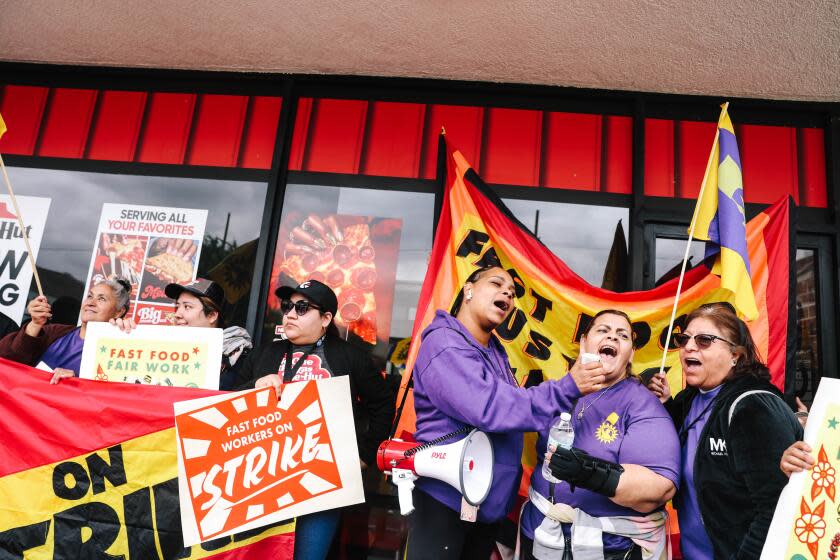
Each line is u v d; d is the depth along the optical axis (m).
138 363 2.87
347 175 3.94
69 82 4.17
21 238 3.92
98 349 2.89
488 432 2.44
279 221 3.88
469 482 2.34
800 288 3.72
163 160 4.02
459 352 2.46
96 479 2.68
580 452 2.26
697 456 2.33
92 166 4.03
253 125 4.04
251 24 3.62
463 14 3.39
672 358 3.06
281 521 2.65
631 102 3.96
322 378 2.89
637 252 3.71
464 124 3.97
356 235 3.84
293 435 2.70
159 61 4.06
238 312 3.74
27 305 3.82
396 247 3.81
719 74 3.74
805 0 3.09
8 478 2.69
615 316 2.65
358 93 4.06
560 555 2.38
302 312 3.01
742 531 2.19
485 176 3.89
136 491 2.67
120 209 3.95
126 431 2.71
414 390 2.62
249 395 2.72
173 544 2.62
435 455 2.34
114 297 3.53
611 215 3.82
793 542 2.10
